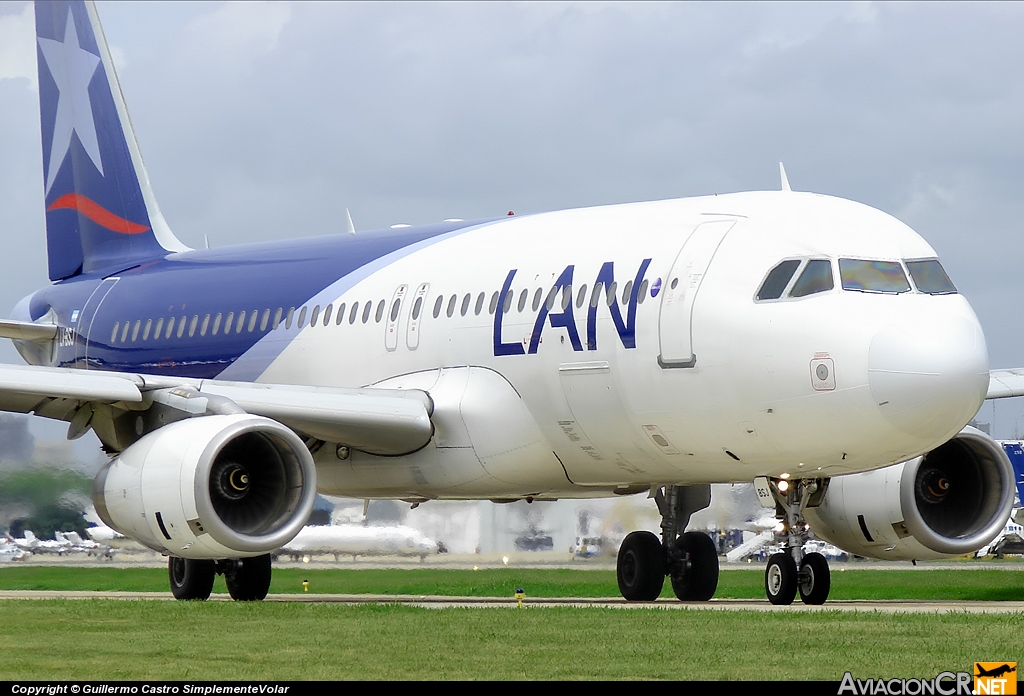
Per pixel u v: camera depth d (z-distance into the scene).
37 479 121.81
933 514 82.81
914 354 67.31
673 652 47.88
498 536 130.75
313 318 92.88
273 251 101.19
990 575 109.62
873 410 67.81
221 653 47.50
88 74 118.06
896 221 74.56
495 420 80.81
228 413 73.69
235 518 75.00
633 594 86.44
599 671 43.44
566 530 130.75
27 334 112.50
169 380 77.75
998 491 80.56
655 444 76.25
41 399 79.00
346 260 94.25
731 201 77.56
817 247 71.19
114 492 73.81
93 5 117.88
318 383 92.00
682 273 74.12
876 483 80.56
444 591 102.62
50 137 120.50
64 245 118.88
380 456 85.25
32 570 119.44
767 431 71.25
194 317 101.06
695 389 72.75
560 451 80.06
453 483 83.12
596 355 76.50
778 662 45.47
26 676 42.09
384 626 56.28
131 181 115.25
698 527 131.50
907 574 112.69
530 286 80.75
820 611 63.25
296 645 49.75
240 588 81.69
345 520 130.75
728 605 76.38
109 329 107.62
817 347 68.88
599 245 79.31
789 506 75.56
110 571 119.06
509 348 80.56
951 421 68.31
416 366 85.62
